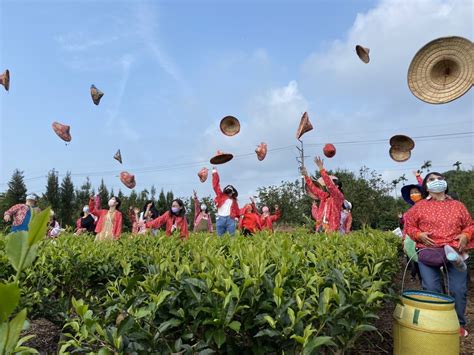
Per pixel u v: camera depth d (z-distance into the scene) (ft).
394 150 20.83
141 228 33.40
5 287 3.37
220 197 32.30
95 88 18.56
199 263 9.50
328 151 21.70
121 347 6.32
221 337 6.81
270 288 7.82
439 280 14.24
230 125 21.95
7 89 18.22
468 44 14.30
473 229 13.64
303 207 92.89
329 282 9.09
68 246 15.16
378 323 15.49
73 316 11.10
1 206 120.37
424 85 15.24
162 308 7.57
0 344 3.49
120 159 24.27
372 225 90.53
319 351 8.13
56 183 139.33
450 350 9.94
